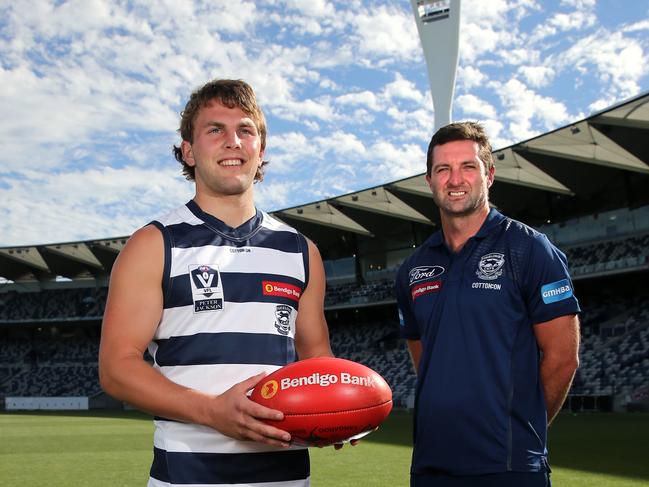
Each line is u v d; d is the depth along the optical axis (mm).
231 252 2703
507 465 3025
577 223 34812
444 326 3279
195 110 2805
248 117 2793
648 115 22406
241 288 2654
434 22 29500
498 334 3176
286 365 2582
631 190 31328
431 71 29438
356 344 43188
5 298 50562
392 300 38906
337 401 2426
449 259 3445
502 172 30250
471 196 3344
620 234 32844
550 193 34375
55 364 48625
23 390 46219
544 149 26969
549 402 3270
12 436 18469
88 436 18359
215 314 2600
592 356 30406
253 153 2779
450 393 3166
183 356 2576
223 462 2488
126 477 9867
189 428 2520
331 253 44500
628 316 31781
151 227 2680
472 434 3098
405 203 34844
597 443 13273
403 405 33969
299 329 2998
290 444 2471
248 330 2623
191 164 2957
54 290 50750
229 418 2301
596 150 26109
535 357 3232
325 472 9758
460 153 3367
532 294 3203
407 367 38000
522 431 3098
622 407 25922
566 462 10211
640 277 32688
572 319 3195
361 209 36594
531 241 3246
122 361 2465
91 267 49188
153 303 2582
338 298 42375
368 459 11375
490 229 3342
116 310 2547
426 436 3236
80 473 10344
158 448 2596
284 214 38562
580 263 33594
